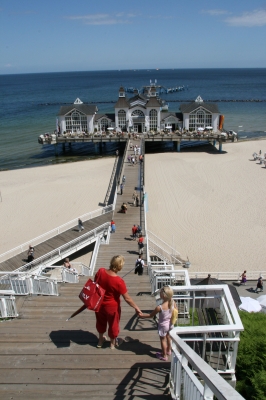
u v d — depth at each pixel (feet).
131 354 21.77
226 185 140.56
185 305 28.76
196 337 21.85
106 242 78.59
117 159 188.85
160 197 128.36
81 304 29.60
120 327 25.35
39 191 139.13
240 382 25.48
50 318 27.22
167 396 18.22
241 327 18.07
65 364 20.98
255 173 155.74
